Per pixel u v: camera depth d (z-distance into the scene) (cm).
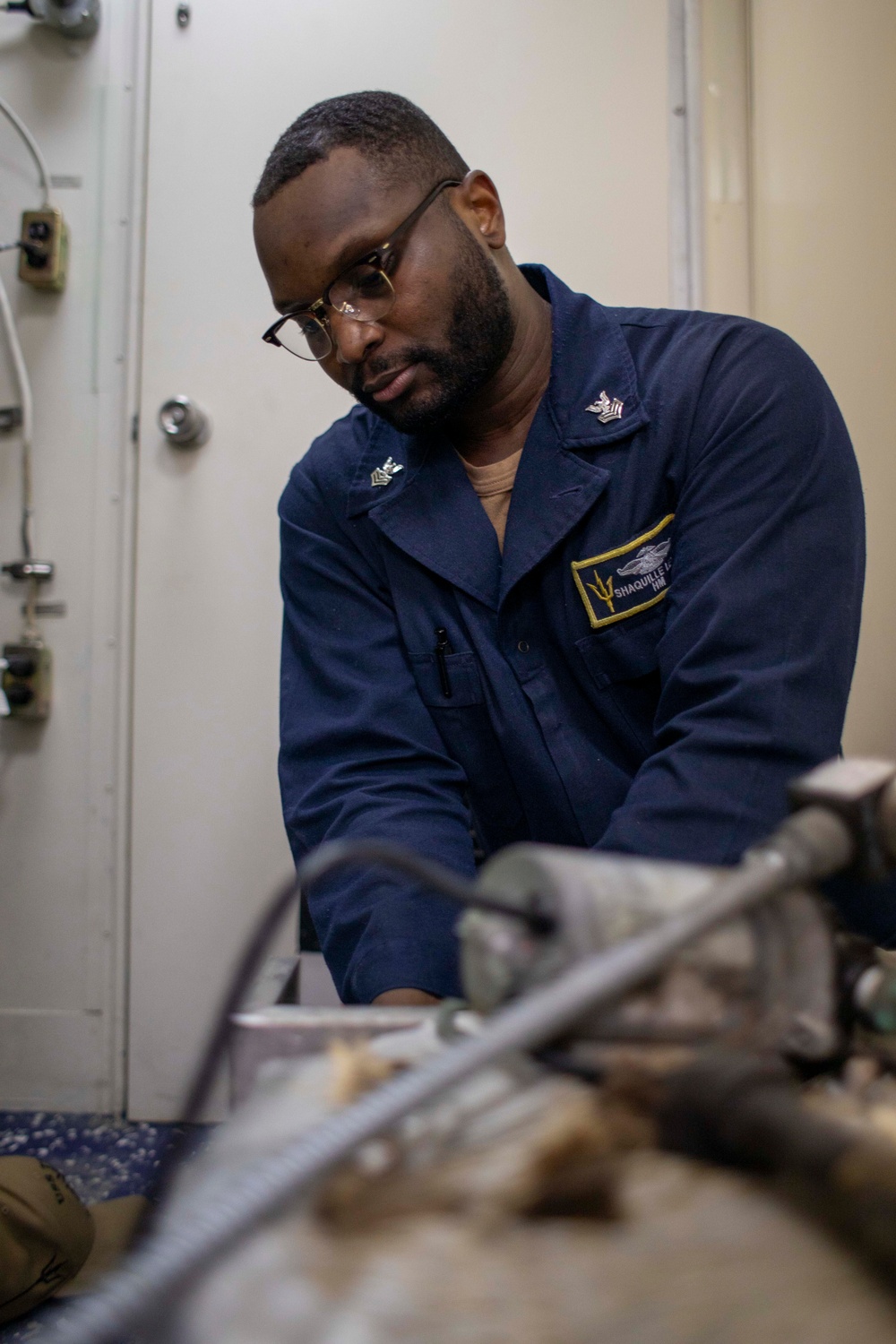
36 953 178
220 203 177
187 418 171
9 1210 115
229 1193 25
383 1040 39
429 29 173
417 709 118
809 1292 25
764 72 175
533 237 171
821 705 90
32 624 178
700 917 31
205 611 176
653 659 109
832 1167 26
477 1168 28
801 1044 36
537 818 117
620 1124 30
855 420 176
